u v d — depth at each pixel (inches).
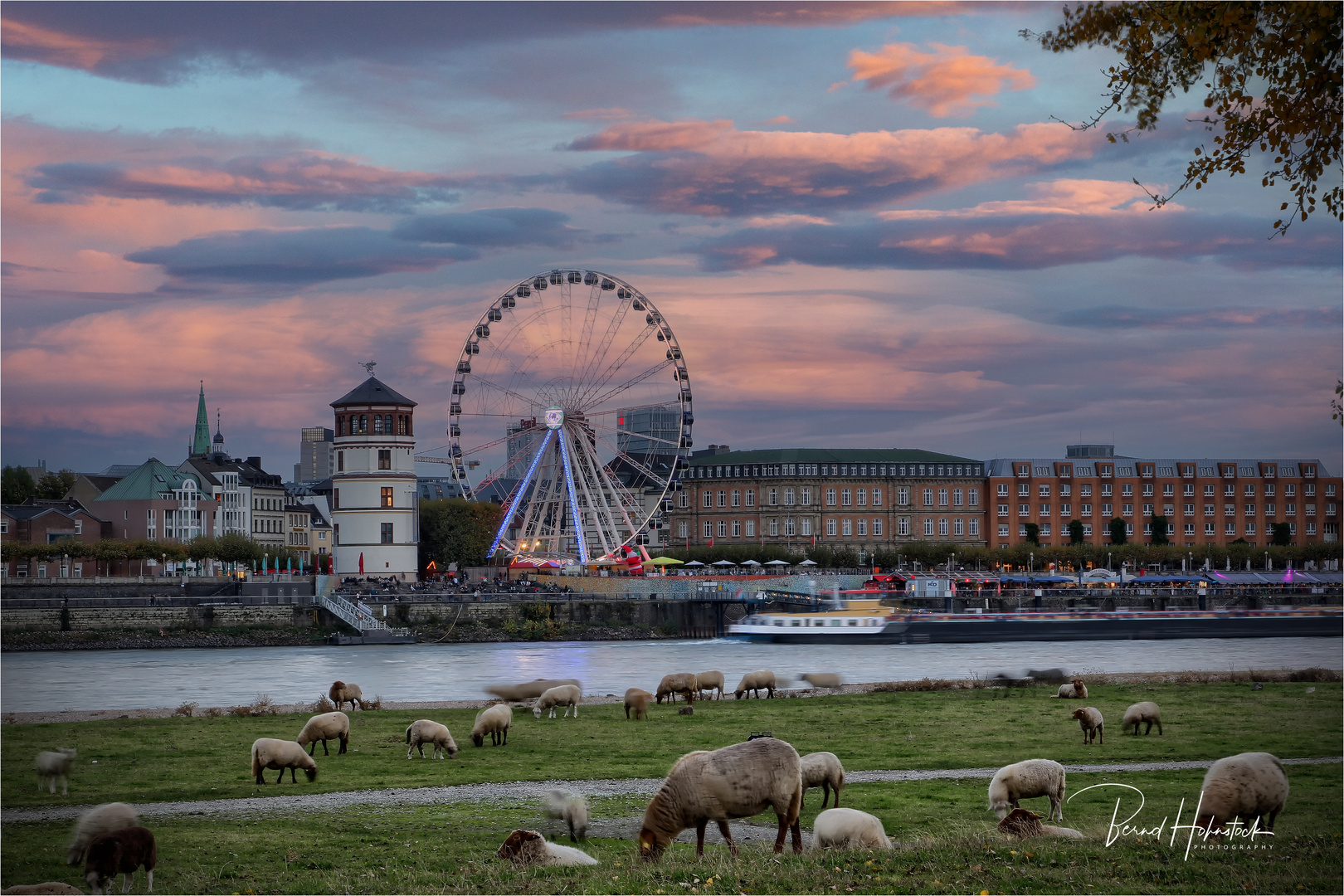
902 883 1206.9
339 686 3280.0
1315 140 1104.8
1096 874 1241.4
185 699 3978.8
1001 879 1222.3
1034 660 5610.2
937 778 2116.1
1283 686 3705.7
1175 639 7440.9
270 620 6727.4
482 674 4830.2
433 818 1796.3
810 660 5570.9
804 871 1238.3
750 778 1296.8
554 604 7234.3
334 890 1332.4
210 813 1846.7
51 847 1615.4
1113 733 2652.6
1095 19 1151.6
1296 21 1074.7
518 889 1249.4
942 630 7027.6
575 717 3004.4
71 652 6067.9
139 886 1381.6
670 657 5767.7
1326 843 1417.3
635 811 1855.3
